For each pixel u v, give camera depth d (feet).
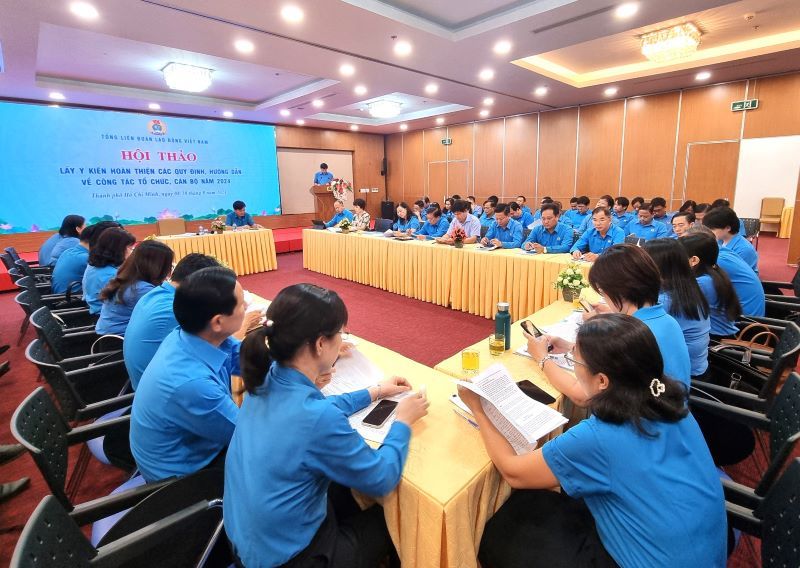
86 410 5.04
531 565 3.15
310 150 32.14
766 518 3.03
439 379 4.85
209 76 18.21
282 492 2.77
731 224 8.57
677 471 2.70
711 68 18.21
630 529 2.69
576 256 11.30
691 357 5.38
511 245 14.15
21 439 3.36
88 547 2.81
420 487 3.16
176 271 5.41
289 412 2.81
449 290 14.42
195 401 3.75
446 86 19.51
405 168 36.01
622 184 24.43
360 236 17.80
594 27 12.37
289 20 11.56
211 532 3.57
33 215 21.35
